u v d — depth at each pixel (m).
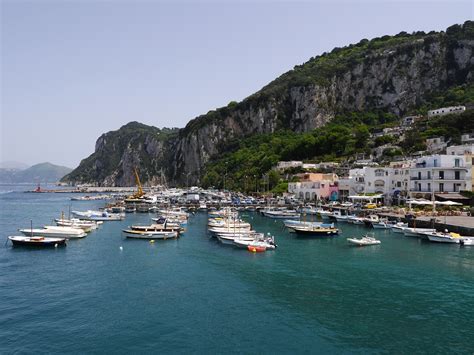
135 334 38.66
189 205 163.88
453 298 48.09
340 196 158.00
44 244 79.56
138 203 180.88
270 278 57.09
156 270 61.81
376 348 35.84
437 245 80.19
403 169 133.12
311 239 89.31
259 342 37.03
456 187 119.75
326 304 46.44
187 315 43.28
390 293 50.16
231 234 87.06
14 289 51.94
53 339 37.59
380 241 84.94
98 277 57.81
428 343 36.72
